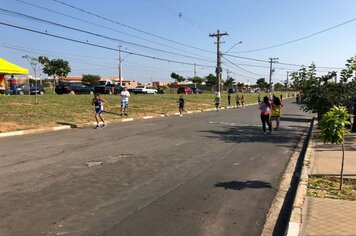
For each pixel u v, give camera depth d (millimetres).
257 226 5828
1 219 5789
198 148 12797
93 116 22828
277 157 11633
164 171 9188
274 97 19719
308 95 13680
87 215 6039
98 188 7578
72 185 7750
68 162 10016
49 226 5555
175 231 5488
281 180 8711
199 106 39844
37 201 6676
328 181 8281
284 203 7008
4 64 30656
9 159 10312
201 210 6430
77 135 15562
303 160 10867
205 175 8891
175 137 15422
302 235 5160
